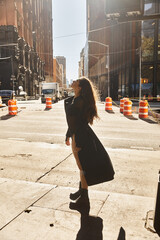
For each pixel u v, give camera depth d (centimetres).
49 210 297
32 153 589
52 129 1002
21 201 321
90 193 349
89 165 275
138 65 3659
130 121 1249
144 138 807
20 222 270
